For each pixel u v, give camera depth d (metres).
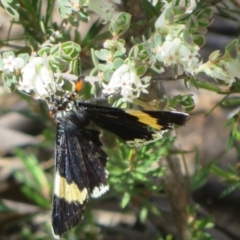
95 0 0.26
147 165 0.29
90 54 0.29
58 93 0.27
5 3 0.26
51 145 0.34
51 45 0.26
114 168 0.30
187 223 0.32
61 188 0.28
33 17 0.28
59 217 0.27
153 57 0.25
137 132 0.27
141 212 0.32
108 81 0.25
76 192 0.28
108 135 0.30
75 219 0.27
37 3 0.28
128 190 0.30
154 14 0.27
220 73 0.25
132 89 0.25
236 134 0.27
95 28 0.28
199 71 0.25
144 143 0.27
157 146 0.30
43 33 0.28
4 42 0.29
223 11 0.28
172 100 0.26
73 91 0.27
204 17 0.26
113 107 0.26
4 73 0.26
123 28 0.25
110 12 0.26
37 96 0.26
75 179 0.28
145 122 0.26
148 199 0.33
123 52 0.25
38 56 0.26
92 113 0.27
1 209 0.35
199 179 0.32
